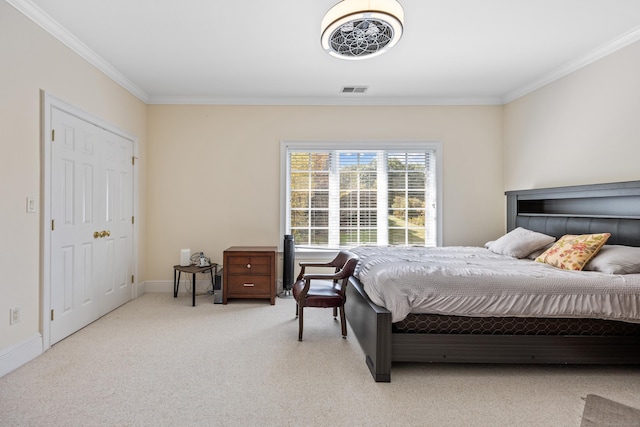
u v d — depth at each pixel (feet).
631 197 8.16
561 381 6.47
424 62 10.13
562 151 10.57
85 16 7.64
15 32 6.81
